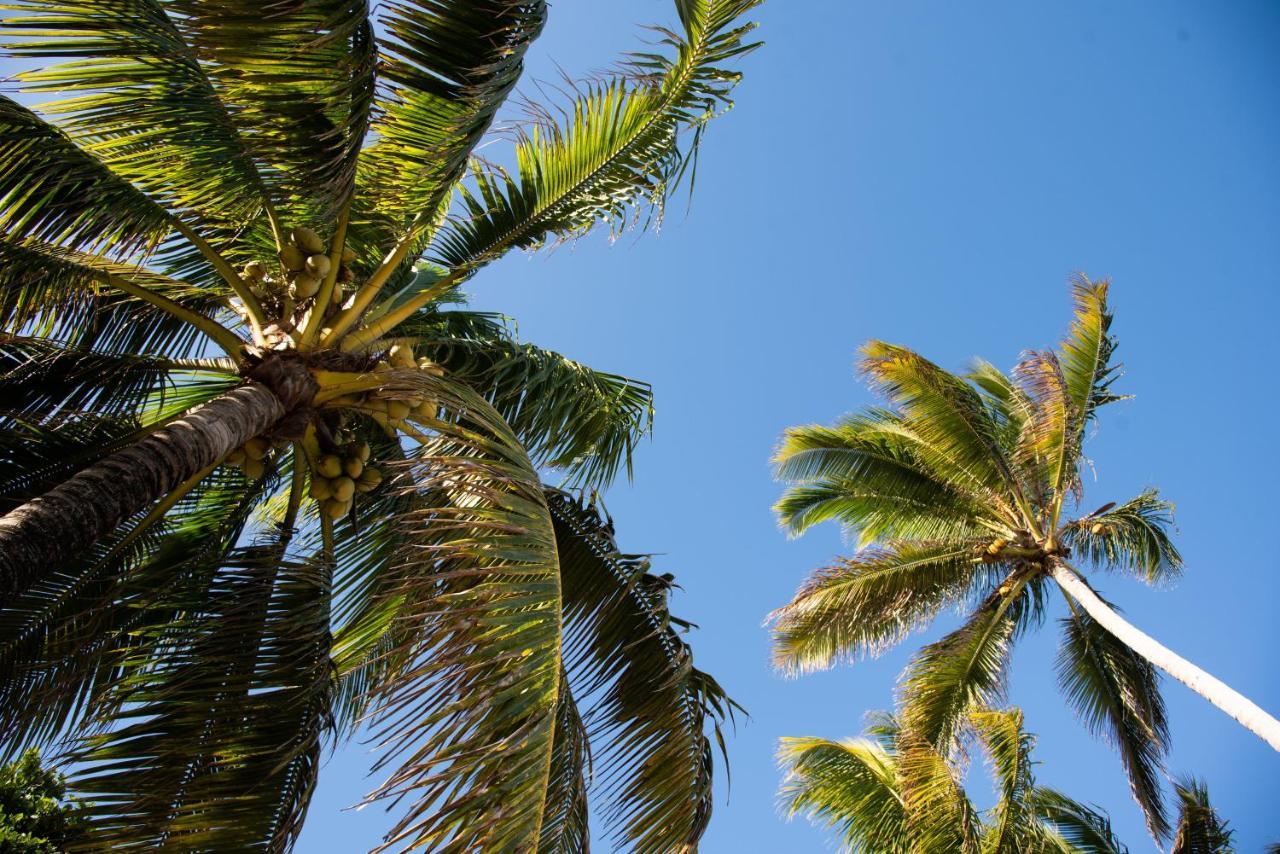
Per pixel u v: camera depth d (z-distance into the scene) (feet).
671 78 21.80
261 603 17.95
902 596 44.19
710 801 18.21
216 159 16.93
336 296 19.89
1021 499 45.27
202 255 21.20
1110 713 44.39
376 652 22.25
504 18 17.37
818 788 40.83
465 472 14.08
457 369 23.36
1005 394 50.24
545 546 13.56
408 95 18.04
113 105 15.46
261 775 16.48
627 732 18.57
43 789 29.96
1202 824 39.04
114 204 16.92
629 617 20.65
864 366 43.98
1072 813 42.68
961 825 32.04
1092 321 45.50
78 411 19.30
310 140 16.93
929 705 41.55
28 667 18.19
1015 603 45.83
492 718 11.27
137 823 15.38
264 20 14.85
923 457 45.29
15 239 16.56
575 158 23.04
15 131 15.55
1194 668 37.04
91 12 14.46
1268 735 33.40
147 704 16.44
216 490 22.40
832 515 47.67
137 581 19.60
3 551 11.70
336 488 19.25
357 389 18.72
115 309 20.40
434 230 23.75
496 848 10.42
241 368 18.10
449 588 13.69
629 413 25.67
